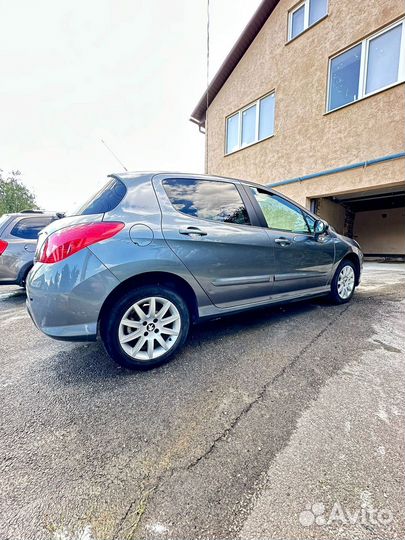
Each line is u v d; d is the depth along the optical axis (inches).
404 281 200.4
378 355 82.4
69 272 65.0
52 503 39.2
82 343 98.0
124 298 71.9
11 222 165.3
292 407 59.6
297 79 291.9
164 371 76.0
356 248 143.4
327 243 124.0
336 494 39.8
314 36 273.6
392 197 355.6
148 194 79.0
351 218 480.7
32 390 68.4
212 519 37.0
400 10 214.4
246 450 48.3
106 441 51.1
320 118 274.2
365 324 108.2
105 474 43.9
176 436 52.1
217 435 52.1
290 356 82.9
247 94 348.2
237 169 368.8
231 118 377.4
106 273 67.4
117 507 38.7
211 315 88.5
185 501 39.4
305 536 34.8
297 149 296.5
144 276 75.5
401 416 55.8
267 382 69.5
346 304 136.7
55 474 44.0
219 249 86.3
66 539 34.5
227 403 61.6
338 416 56.2
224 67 361.4
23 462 46.4
